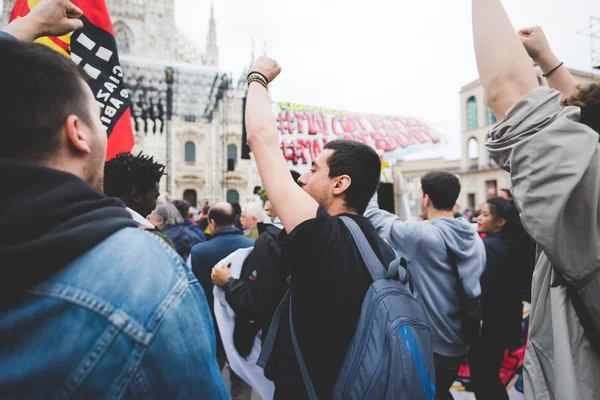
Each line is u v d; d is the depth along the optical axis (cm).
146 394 60
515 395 333
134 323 61
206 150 3231
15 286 55
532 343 122
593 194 92
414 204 1670
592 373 100
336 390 107
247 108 130
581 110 109
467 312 222
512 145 101
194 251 340
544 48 136
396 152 635
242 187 3325
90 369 57
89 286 60
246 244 340
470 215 1250
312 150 619
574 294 105
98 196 71
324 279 113
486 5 118
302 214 114
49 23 128
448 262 221
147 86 1295
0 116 63
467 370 355
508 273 277
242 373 270
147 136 3127
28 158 66
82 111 75
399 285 118
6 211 55
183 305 69
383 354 102
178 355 64
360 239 126
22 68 65
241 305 233
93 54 248
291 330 118
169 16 3269
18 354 55
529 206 98
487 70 113
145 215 231
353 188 147
